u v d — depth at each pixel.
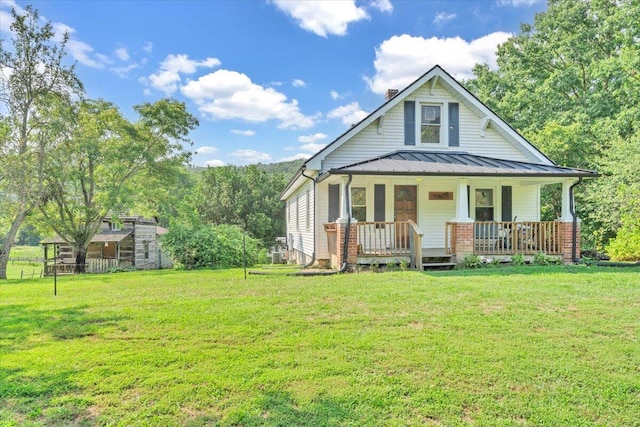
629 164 13.27
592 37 21.11
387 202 12.40
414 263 9.91
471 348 4.00
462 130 12.80
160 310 5.75
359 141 12.26
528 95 21.92
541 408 2.90
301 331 4.62
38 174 15.76
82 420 2.79
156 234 28.53
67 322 5.20
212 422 2.75
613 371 3.49
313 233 12.27
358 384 3.27
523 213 13.09
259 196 40.38
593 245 17.59
